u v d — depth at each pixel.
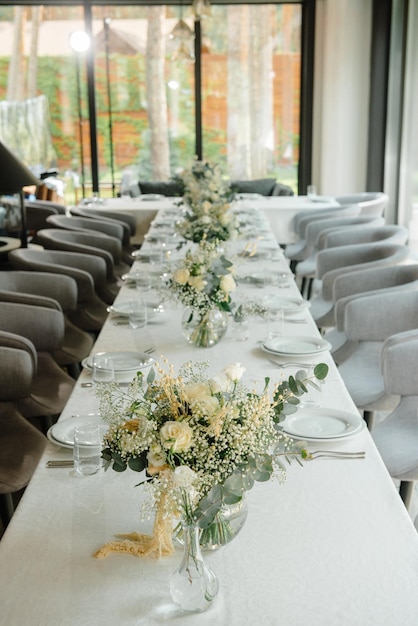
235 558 1.83
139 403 1.76
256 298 4.48
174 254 6.01
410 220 9.22
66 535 1.94
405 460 3.01
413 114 9.02
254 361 3.30
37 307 4.03
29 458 3.15
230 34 11.02
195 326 3.50
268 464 1.69
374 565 1.79
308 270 6.90
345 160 10.61
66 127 11.18
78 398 2.85
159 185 10.66
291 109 11.21
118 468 1.74
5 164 5.80
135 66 11.09
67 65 11.00
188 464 1.67
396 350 3.28
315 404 2.65
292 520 1.99
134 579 1.77
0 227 8.10
